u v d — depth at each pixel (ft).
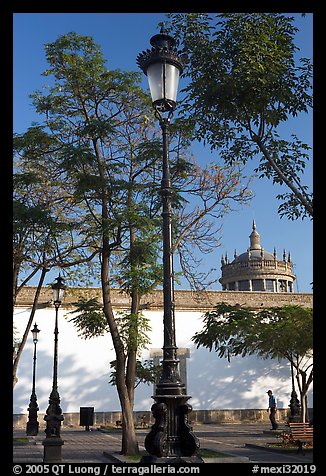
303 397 71.26
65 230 52.42
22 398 94.43
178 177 56.24
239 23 39.75
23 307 97.04
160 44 31.17
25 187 55.62
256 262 183.93
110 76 52.85
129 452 50.39
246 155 43.55
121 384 52.39
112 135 55.21
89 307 57.41
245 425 100.17
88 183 50.21
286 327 63.93
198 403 103.96
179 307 105.60
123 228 52.85
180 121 44.27
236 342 69.00
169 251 29.68
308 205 39.19
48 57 52.47
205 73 40.06
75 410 96.58
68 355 97.71
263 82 38.17
